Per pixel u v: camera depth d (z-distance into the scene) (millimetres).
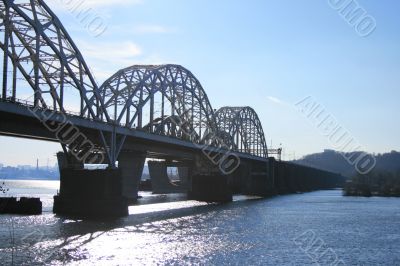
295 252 53062
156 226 70438
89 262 45125
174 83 108688
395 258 51000
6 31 60000
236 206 117125
